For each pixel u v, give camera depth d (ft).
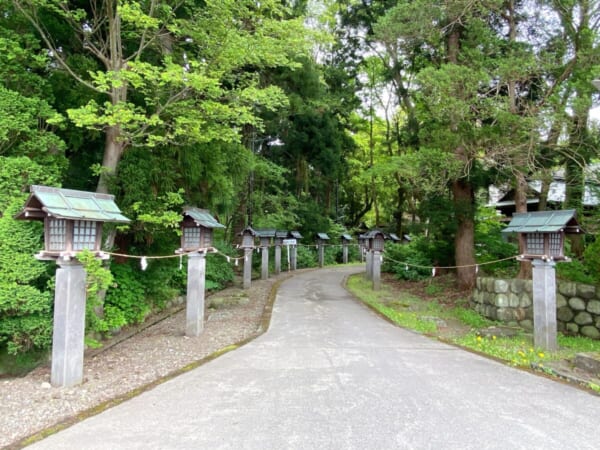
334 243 77.46
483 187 36.47
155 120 18.72
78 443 9.37
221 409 11.37
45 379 15.03
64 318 13.88
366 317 26.73
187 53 23.79
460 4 28.86
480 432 9.91
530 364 16.14
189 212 21.58
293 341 20.02
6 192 16.56
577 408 11.59
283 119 53.88
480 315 29.99
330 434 9.74
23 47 19.94
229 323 24.88
